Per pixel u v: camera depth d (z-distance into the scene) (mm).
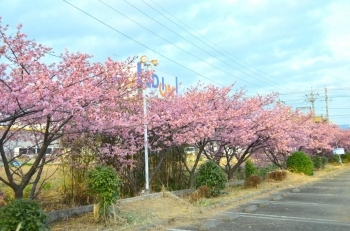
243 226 7004
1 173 9773
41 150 6707
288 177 16906
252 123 14312
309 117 23406
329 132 28766
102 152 8742
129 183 10430
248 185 13227
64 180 8891
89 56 6762
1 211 5316
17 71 5953
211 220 7461
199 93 12812
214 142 14484
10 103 5383
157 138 10805
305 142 22281
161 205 8898
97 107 6965
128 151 9258
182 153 12742
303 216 8016
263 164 23422
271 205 9750
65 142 8203
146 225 6895
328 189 13562
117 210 7637
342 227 6801
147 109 10555
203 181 10828
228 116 12594
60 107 5773
